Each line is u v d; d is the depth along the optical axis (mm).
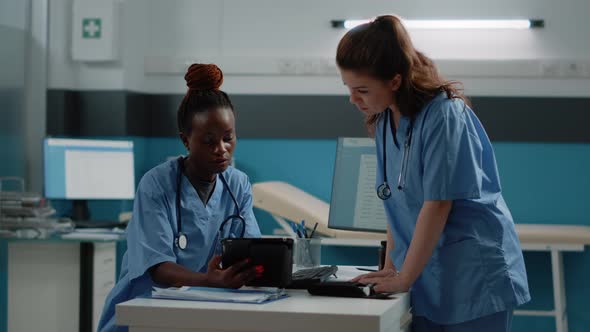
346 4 4535
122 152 4309
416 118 1800
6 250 3580
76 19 4551
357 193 2486
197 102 1879
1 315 3602
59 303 3496
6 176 4305
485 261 1805
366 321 1355
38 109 4555
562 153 4348
